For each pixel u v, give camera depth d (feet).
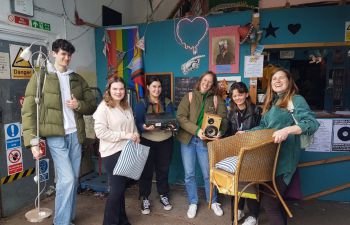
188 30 10.87
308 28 9.64
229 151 6.52
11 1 8.38
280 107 6.20
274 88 6.37
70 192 7.47
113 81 7.20
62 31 10.43
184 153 8.83
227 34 10.32
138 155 7.14
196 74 10.96
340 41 9.46
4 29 8.29
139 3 14.33
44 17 9.61
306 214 8.97
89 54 11.93
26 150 9.23
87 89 8.29
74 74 7.95
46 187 10.05
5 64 8.46
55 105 7.32
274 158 5.74
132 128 7.59
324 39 9.56
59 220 7.50
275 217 6.06
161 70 11.45
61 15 10.35
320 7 9.48
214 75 8.58
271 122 6.22
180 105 8.84
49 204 9.53
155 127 8.19
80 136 7.88
